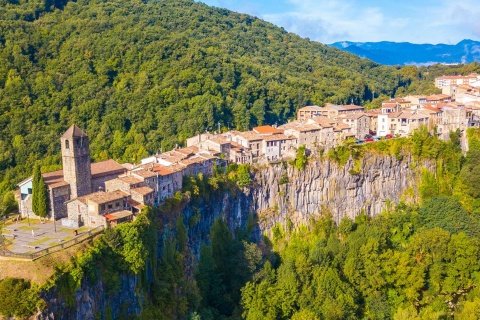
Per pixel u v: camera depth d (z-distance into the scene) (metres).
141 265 122.25
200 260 163.88
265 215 196.62
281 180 199.75
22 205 145.50
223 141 197.88
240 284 161.88
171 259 144.62
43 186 139.75
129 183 139.00
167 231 144.25
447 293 173.88
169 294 134.62
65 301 105.69
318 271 163.12
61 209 143.75
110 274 116.62
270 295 152.12
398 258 171.88
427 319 145.62
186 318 135.62
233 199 185.50
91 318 110.62
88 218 131.25
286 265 164.12
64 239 121.81
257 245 190.88
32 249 114.00
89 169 149.12
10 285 101.12
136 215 132.38
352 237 187.62
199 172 178.38
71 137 142.62
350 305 152.88
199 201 166.38
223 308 157.00
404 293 167.50
